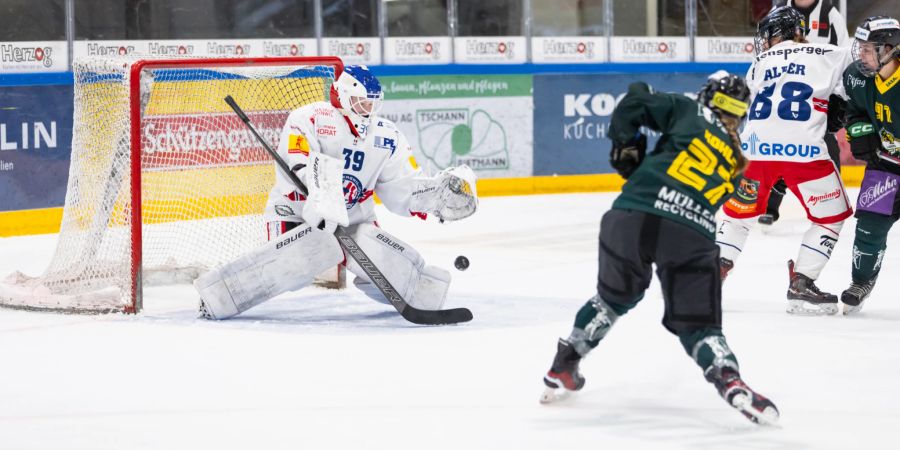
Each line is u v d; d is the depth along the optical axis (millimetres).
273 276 14461
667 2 31312
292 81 17828
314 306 15625
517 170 29703
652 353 12508
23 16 24047
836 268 18734
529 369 11758
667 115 10055
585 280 17750
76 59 16359
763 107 15086
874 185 14469
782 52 15070
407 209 15078
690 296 9836
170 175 18406
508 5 29844
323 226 14062
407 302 14492
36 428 9664
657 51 31375
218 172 18297
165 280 17594
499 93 29328
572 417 10008
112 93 15773
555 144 30156
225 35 27078
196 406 10352
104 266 15766
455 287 17109
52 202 23609
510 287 17109
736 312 15070
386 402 10477
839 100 14812
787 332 13719
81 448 9078
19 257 20406
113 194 15617
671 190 9867
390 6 28859
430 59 29328
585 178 30609
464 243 21859
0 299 15477
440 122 28609
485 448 9078
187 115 18297
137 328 14000
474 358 12273
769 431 9594
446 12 29344
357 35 28641
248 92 18109
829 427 9711
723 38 32000
